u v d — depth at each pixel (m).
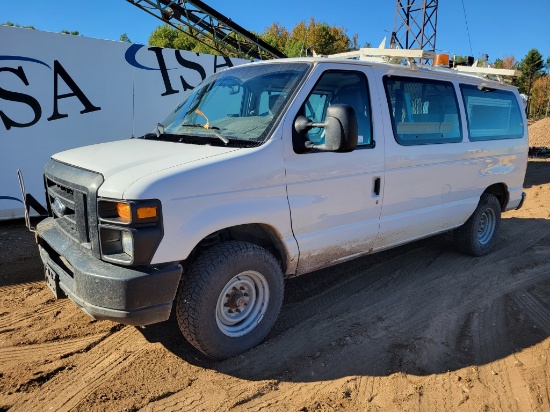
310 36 38.22
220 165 3.06
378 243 4.34
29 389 2.98
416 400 3.02
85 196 2.96
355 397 3.04
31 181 7.43
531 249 6.32
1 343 3.50
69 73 7.62
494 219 5.96
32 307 4.13
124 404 2.87
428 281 5.04
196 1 13.32
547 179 13.15
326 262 3.94
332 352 3.55
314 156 3.57
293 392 3.07
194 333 3.12
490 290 4.83
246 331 3.45
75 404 2.85
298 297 4.52
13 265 5.22
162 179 2.81
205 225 2.99
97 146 3.73
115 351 3.45
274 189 3.35
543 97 60.88
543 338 3.86
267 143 3.32
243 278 3.36
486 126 5.48
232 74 4.21
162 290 2.86
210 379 3.16
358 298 4.55
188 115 4.09
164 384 3.08
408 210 4.53
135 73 8.34
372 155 4.00
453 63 6.06
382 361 3.45
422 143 4.52
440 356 3.54
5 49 6.98
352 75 3.95
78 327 3.77
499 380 3.26
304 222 3.59
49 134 7.54
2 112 7.07
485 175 5.47
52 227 3.56
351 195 3.90
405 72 4.42
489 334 3.90
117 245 2.85
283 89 3.62
